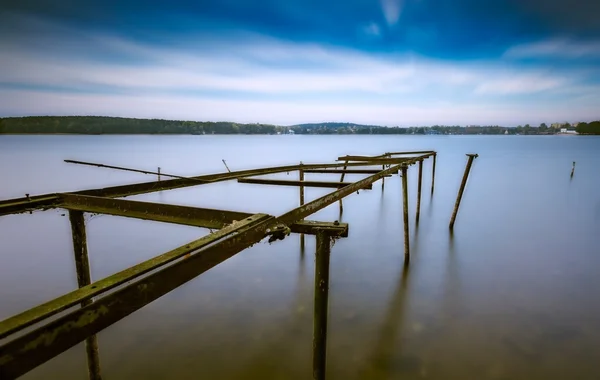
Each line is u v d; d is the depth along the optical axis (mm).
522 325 6180
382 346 5574
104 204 4023
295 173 35875
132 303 1892
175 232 12922
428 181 30000
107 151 69062
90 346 4668
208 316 6512
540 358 5238
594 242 11516
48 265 9398
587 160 53688
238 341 5715
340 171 10258
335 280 8250
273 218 3352
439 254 10258
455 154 73750
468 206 18469
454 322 6297
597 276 8484
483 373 4926
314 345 3920
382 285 7953
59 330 1546
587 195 21875
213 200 20812
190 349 5508
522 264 9367
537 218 15375
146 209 3805
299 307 6887
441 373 4918
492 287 7836
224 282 8047
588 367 5031
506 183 28312
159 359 5258
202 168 41031
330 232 3582
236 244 2719
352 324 6238
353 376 4867
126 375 4914
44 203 4242
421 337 5824
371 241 11680
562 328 6066
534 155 67375
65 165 40938
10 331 1371
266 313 6641
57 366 5152
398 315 6559
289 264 9242
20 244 11414
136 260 9914
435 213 16672
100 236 12383
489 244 11328
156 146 97125
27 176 31312
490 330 6031
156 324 6230
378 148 98188
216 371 4984
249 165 44719
